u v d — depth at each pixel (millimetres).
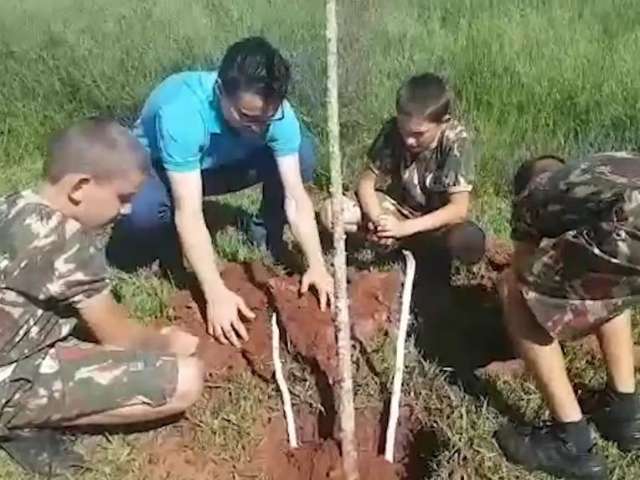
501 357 1514
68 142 1241
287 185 1602
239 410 1415
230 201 1989
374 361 1479
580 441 1283
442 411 1401
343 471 1283
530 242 1240
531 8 3082
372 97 2271
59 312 1290
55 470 1319
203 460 1354
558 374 1280
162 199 1652
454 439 1336
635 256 1165
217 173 1668
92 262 1270
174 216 1579
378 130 2176
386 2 2994
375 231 1658
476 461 1311
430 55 2578
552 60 2553
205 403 1421
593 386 1434
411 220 1653
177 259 1727
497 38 2742
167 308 1587
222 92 1455
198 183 1513
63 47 2721
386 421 1414
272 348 1480
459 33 2797
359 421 1412
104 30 2889
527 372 1457
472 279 1702
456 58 2539
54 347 1316
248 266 1691
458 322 1580
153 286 1650
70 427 1352
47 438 1326
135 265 1746
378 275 1661
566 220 1192
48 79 2492
